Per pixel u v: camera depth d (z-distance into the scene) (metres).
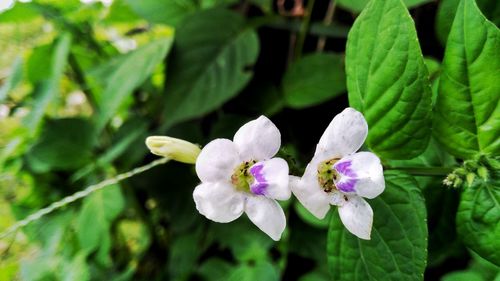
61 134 0.16
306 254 0.14
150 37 0.19
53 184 0.17
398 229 0.08
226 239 0.14
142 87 0.16
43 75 0.17
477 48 0.07
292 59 0.15
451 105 0.08
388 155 0.08
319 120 0.15
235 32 0.14
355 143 0.07
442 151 0.10
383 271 0.08
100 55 0.17
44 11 0.16
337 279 0.09
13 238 0.14
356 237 0.08
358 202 0.07
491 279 0.11
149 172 0.16
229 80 0.13
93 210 0.15
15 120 0.19
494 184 0.08
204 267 0.15
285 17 0.14
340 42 0.14
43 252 0.16
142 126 0.16
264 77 0.15
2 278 0.16
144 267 0.17
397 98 0.08
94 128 0.16
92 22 0.17
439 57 0.13
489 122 0.08
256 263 0.14
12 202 0.17
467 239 0.08
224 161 0.07
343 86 0.13
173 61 0.14
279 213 0.07
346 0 0.12
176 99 0.13
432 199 0.10
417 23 0.13
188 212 0.15
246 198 0.07
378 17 0.08
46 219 0.16
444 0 0.10
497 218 0.08
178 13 0.15
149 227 0.17
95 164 0.15
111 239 0.17
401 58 0.07
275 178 0.07
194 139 0.15
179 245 0.15
